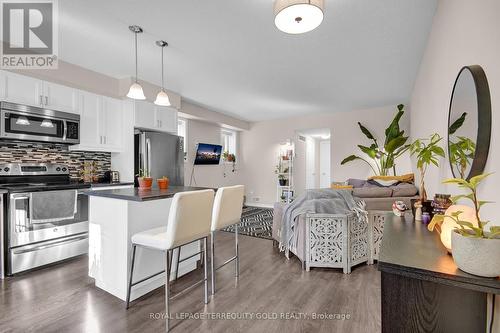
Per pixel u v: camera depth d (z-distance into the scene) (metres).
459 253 0.83
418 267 0.88
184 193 1.81
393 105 5.55
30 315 1.92
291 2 1.70
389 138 4.96
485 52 1.19
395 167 5.52
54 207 2.91
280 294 2.27
